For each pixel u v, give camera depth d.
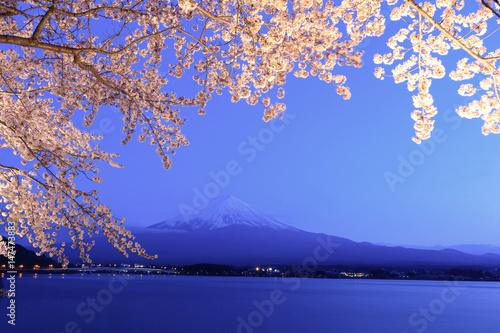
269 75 4.55
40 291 96.44
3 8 4.30
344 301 105.44
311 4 4.29
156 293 121.19
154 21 6.04
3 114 5.95
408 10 4.82
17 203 5.84
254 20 4.01
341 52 4.90
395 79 4.96
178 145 6.86
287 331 49.75
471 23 4.84
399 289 191.00
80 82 6.33
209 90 6.67
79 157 5.71
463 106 4.71
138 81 6.47
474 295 145.88
